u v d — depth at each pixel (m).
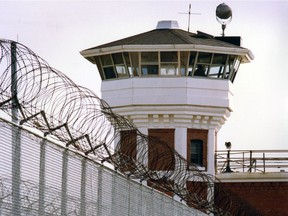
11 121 36.56
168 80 105.44
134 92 105.56
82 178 44.03
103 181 47.22
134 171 52.22
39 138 39.03
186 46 104.75
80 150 43.81
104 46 106.44
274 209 112.06
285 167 111.94
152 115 105.56
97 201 46.25
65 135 41.62
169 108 105.06
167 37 106.56
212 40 108.31
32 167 38.25
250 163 112.56
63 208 41.59
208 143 107.31
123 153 51.28
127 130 49.28
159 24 109.38
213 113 106.62
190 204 67.62
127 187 51.41
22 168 37.31
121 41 107.12
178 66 105.56
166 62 105.62
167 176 58.38
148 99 104.94
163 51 105.25
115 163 48.62
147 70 105.81
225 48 105.81
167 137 105.94
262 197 112.12
